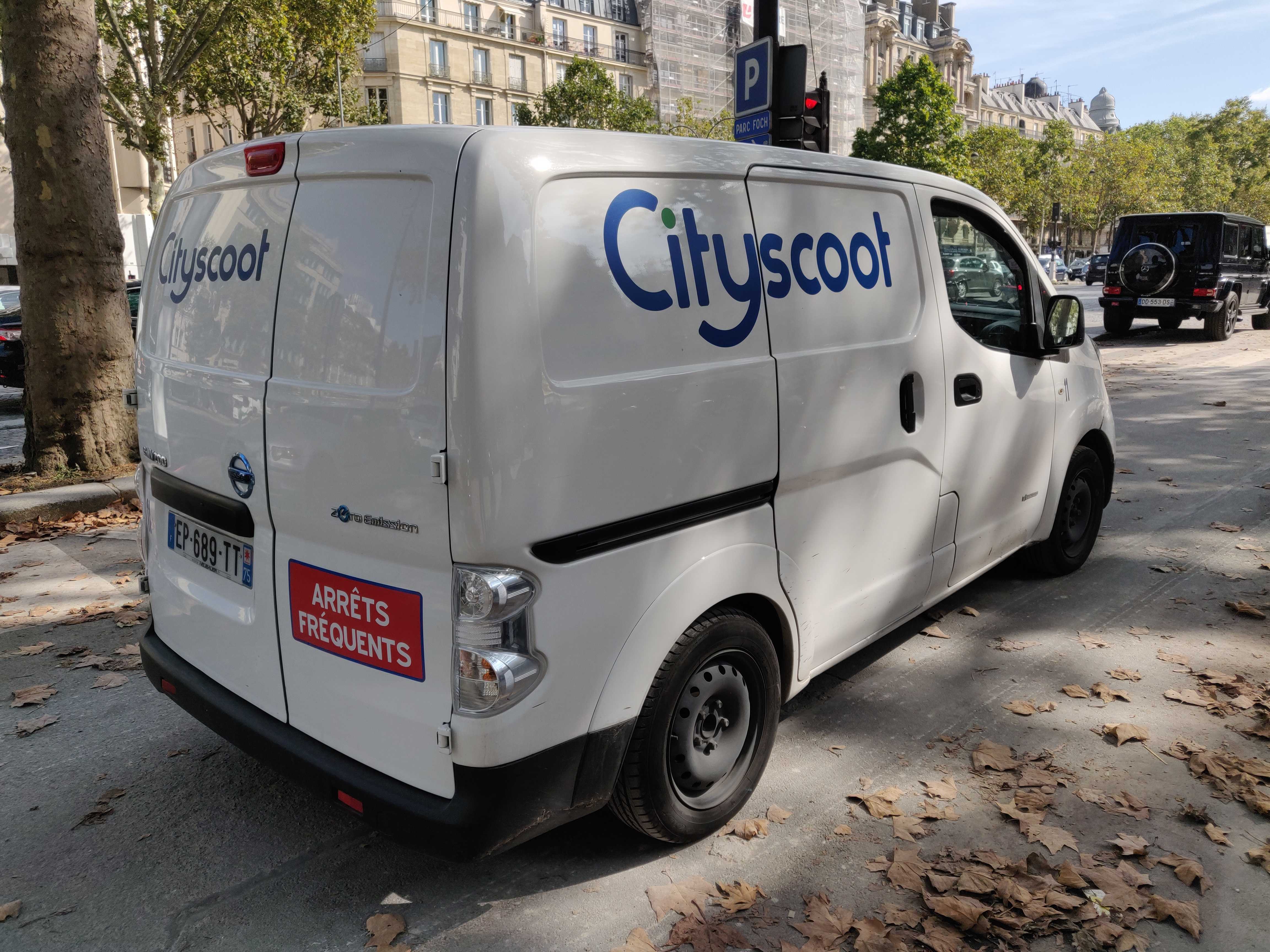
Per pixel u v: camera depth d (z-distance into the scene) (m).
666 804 2.50
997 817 2.82
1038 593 4.66
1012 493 4.04
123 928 2.40
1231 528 5.65
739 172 2.56
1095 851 2.64
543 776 2.16
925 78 44.16
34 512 6.28
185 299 2.69
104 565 5.41
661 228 2.32
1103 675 3.76
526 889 2.52
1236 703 3.46
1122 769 3.07
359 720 2.28
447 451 1.96
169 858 2.69
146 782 3.10
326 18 24.73
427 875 2.59
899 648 4.03
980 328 3.69
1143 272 17.20
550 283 2.05
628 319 2.21
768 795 2.94
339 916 2.43
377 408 2.07
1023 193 69.56
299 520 2.30
